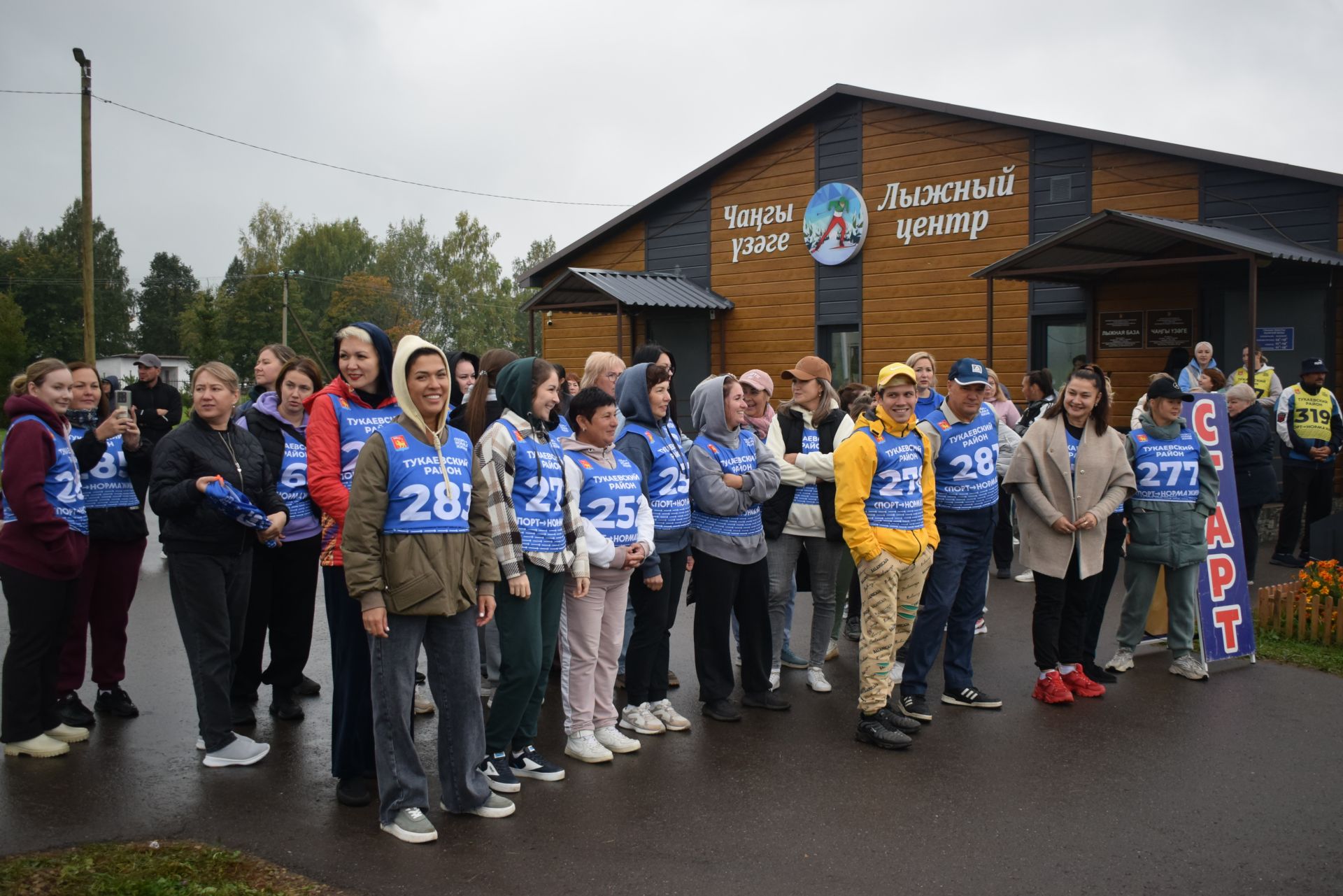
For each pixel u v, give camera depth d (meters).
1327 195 12.99
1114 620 8.74
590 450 5.39
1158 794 5.04
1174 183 14.13
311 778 5.08
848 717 6.21
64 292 79.94
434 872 4.12
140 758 5.31
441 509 4.39
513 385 5.05
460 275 78.94
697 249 19.23
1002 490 10.05
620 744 5.57
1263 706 6.46
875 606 5.70
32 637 5.21
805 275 17.91
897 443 5.75
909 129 16.55
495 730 4.98
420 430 4.43
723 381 6.00
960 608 6.42
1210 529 7.36
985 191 15.82
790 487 6.61
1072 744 5.75
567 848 4.38
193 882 3.96
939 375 16.42
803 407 6.95
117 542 5.91
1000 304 15.73
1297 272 13.20
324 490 4.77
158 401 12.81
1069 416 6.51
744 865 4.25
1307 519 11.29
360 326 5.00
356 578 4.24
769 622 6.30
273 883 3.99
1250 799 4.97
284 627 5.99
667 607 5.89
